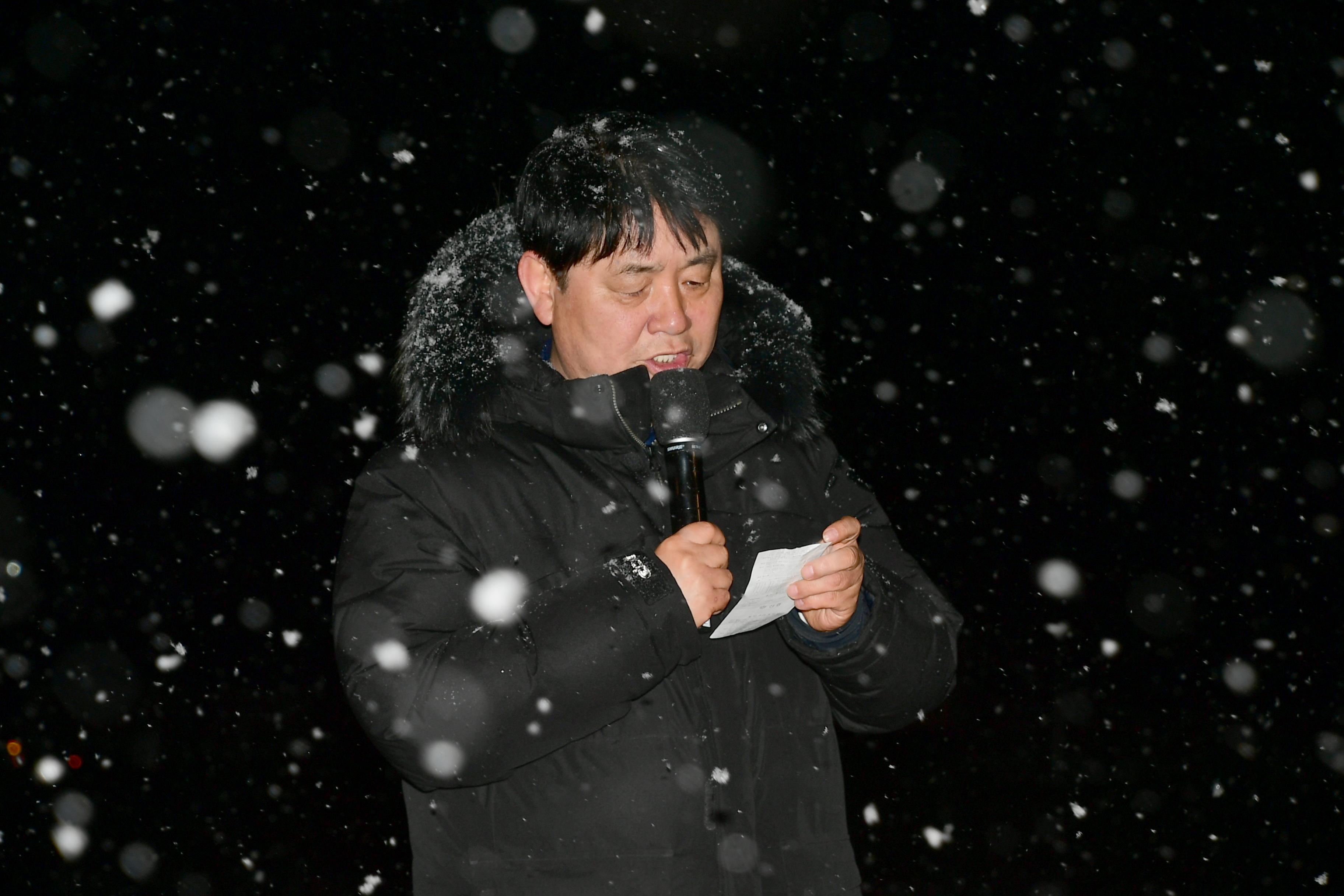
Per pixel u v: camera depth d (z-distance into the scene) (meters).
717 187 1.87
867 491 2.22
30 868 4.37
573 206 1.81
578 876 1.67
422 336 1.91
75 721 6.07
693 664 1.80
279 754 5.60
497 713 1.62
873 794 4.84
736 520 1.93
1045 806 4.61
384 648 1.67
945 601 2.17
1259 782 4.72
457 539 1.78
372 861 4.41
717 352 2.12
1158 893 3.91
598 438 1.83
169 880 4.25
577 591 1.68
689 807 1.70
